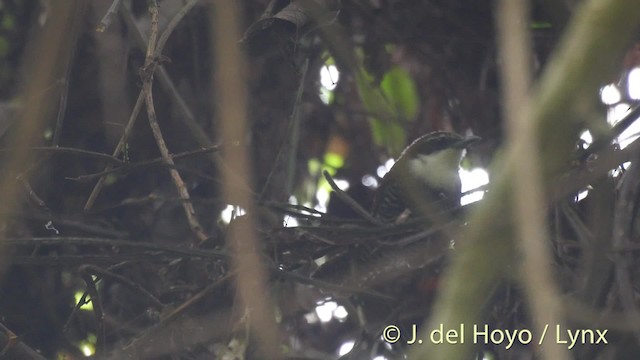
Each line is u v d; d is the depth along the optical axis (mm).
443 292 3852
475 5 10820
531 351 8758
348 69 10609
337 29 8938
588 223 8844
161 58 8625
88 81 10508
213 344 9836
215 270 9586
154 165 8625
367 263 9266
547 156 3625
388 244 8703
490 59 11062
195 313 9312
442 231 8375
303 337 10805
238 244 7719
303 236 9031
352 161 12195
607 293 8211
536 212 3387
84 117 10773
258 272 5855
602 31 3578
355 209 9180
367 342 9414
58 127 8688
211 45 10930
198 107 11070
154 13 8664
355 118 12070
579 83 3594
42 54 4859
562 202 8539
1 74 10547
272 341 5668
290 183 10289
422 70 11602
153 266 10000
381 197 10891
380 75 11320
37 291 10125
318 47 11695
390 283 9625
